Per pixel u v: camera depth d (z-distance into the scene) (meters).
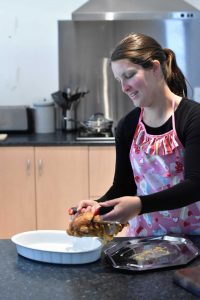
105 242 1.48
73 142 3.22
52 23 3.80
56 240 1.54
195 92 3.88
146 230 1.74
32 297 1.17
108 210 1.40
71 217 1.46
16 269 1.35
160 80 1.57
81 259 1.37
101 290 1.20
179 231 1.70
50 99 3.88
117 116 3.92
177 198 1.38
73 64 3.86
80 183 3.28
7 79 3.86
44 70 3.86
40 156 3.25
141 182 1.74
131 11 3.32
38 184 3.28
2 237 3.33
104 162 3.25
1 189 3.29
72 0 3.77
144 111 1.67
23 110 3.64
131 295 1.17
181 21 3.85
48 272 1.32
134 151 1.71
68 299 1.15
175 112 1.59
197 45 3.87
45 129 3.73
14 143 3.23
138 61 1.45
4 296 1.17
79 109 3.88
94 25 3.83
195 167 1.44
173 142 1.61
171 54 1.66
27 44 3.82
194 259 1.39
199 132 1.48
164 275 1.29
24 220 3.32
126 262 1.37
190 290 1.18
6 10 3.76
